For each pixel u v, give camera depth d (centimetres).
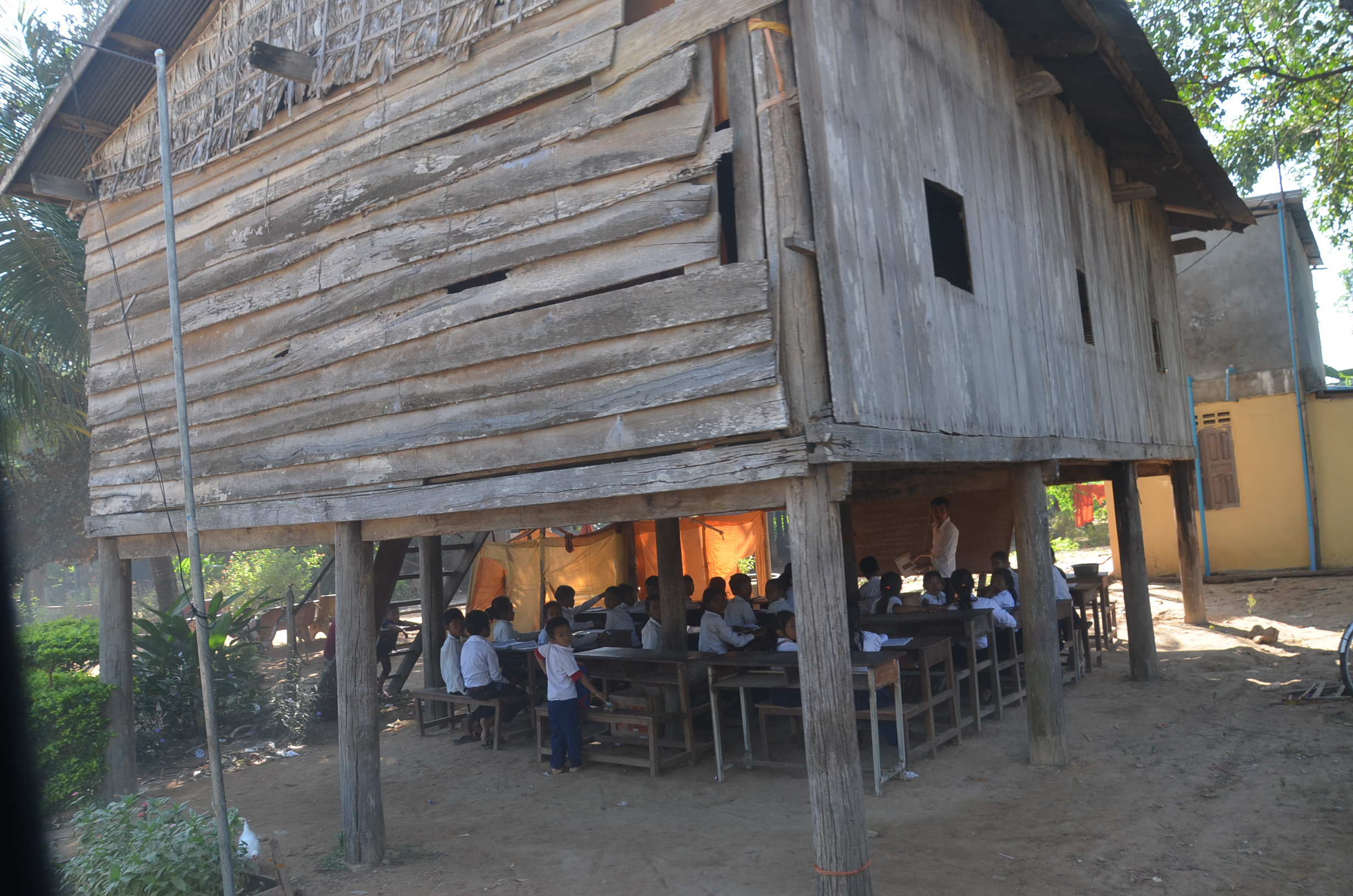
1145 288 1273
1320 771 739
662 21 556
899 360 593
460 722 1160
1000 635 1101
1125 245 1200
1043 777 779
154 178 871
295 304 754
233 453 804
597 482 561
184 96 843
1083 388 969
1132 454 1112
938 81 724
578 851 675
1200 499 1814
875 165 602
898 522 1563
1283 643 1277
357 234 705
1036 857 611
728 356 512
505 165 619
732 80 538
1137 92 936
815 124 534
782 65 528
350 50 711
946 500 1402
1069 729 935
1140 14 1803
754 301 497
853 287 549
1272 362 1750
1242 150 1870
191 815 602
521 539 1812
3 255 1397
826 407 510
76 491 1941
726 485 531
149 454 877
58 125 880
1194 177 1180
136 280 887
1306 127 1811
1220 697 1015
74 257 1445
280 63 710
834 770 483
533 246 602
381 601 1208
